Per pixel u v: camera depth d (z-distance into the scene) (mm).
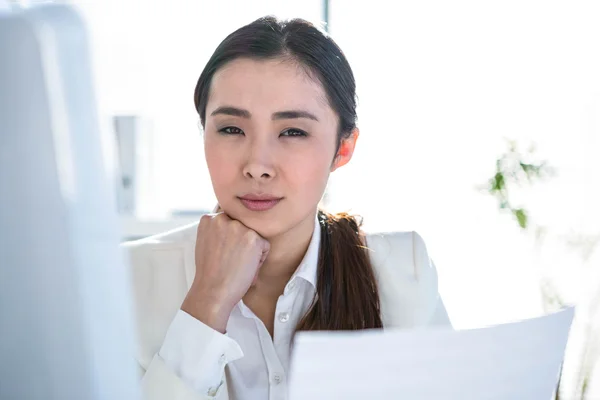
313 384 542
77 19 386
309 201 1015
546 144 2658
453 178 2725
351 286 1141
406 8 2633
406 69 2668
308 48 974
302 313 1139
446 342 558
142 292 1153
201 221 1034
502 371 595
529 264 2678
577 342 2490
